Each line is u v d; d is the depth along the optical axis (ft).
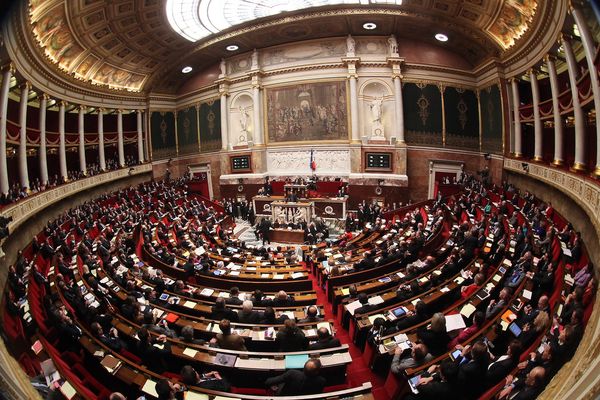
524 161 56.80
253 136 83.92
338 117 77.92
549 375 12.89
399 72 73.77
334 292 28.73
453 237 39.65
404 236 43.91
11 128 49.78
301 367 17.66
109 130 93.25
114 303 26.99
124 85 85.20
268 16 69.15
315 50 78.07
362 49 76.02
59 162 72.84
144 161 92.07
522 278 24.04
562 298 19.70
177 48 78.64
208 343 20.44
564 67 54.80
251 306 23.59
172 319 23.61
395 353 17.93
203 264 34.73
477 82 74.84
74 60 65.51
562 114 46.42
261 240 64.13
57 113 78.64
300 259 47.80
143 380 16.83
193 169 94.12
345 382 19.72
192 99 92.89
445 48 74.33
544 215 39.99
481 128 74.90
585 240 33.01
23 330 21.70
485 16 58.03
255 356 18.48
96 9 54.65
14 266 35.01
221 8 67.15
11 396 8.68
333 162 79.05
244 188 84.28
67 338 20.68
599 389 6.81
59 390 14.90
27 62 51.26
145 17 62.90
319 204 72.18
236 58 84.94
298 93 80.07
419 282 27.61
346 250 43.60
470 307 22.70
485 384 15.47
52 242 45.24
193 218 66.74
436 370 16.03
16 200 44.78
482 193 58.59
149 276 32.07
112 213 63.31
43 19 48.39
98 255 38.58
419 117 75.15
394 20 67.41
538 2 42.50
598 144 32.60
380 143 75.77
